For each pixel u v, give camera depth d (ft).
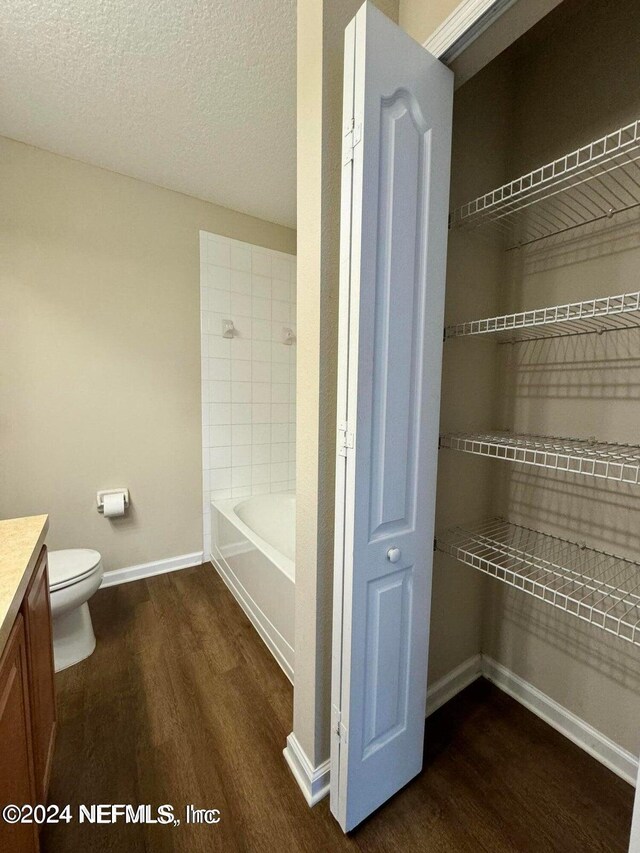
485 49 3.02
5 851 2.19
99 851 3.24
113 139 6.24
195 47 4.55
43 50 4.57
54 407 6.94
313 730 3.56
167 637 6.10
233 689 5.02
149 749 4.14
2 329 6.41
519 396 4.65
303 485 3.49
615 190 3.70
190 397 8.37
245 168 7.05
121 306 7.43
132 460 7.79
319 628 3.43
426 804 3.61
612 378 3.80
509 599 4.90
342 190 2.78
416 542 3.43
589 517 4.00
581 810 3.58
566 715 4.35
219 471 8.91
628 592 3.50
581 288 4.01
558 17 4.00
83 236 6.96
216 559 8.51
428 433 3.41
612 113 3.71
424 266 3.19
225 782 3.80
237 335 8.86
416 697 3.67
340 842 3.29
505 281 4.73
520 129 4.53
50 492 7.01
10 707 2.40
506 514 4.85
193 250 8.13
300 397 3.46
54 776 3.84
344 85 2.71
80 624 5.62
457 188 4.15
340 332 2.90
